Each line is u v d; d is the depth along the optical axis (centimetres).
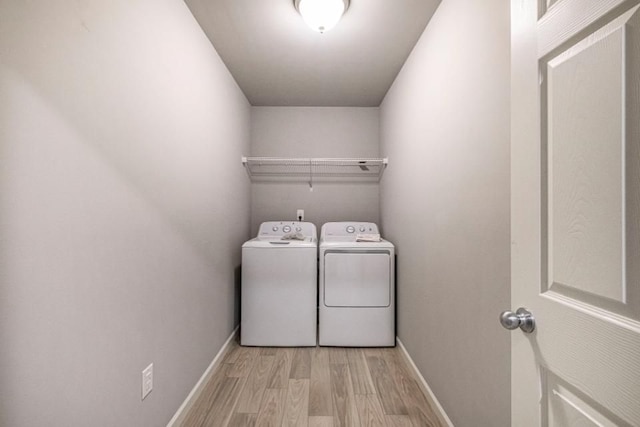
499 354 116
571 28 64
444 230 167
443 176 168
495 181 118
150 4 137
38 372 82
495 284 119
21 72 77
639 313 50
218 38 210
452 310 157
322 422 167
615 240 55
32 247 80
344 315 264
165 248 150
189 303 178
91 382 101
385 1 174
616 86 54
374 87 297
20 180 77
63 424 90
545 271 73
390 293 264
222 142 240
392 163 287
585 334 61
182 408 168
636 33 51
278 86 293
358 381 209
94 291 102
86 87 98
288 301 265
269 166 347
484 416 127
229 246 260
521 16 80
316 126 348
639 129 50
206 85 205
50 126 85
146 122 133
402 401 187
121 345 116
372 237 290
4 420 74
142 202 130
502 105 114
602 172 57
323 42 217
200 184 194
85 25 97
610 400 55
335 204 348
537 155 74
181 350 168
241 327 265
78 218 95
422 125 203
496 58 118
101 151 105
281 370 223
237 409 178
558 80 68
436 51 179
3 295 73
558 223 68
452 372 157
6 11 74
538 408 74
